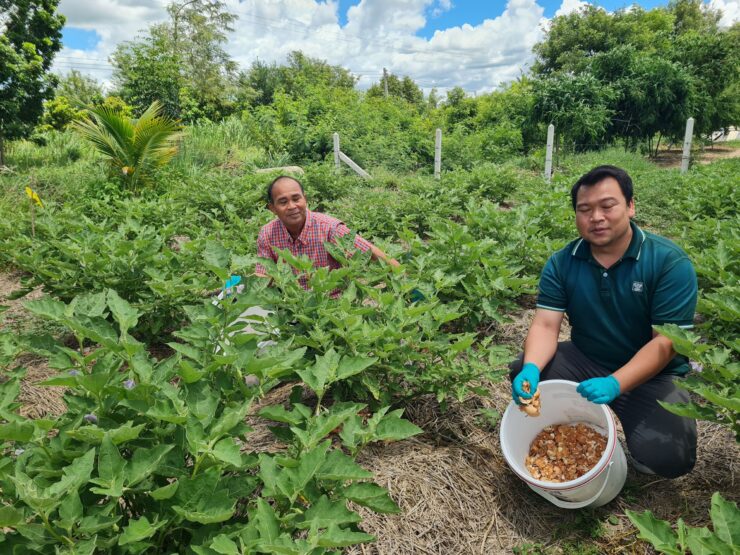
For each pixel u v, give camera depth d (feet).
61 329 13.48
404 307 9.54
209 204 25.81
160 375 5.44
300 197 11.74
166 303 11.85
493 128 72.64
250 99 147.02
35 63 45.44
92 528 4.15
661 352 7.69
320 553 4.56
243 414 4.90
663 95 60.34
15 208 26.68
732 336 11.21
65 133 56.49
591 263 8.54
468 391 10.16
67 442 5.01
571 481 7.16
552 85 60.80
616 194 7.72
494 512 8.09
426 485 8.22
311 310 8.81
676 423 7.93
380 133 60.54
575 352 9.43
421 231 23.35
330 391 9.43
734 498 8.07
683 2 137.90
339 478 5.23
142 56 63.10
